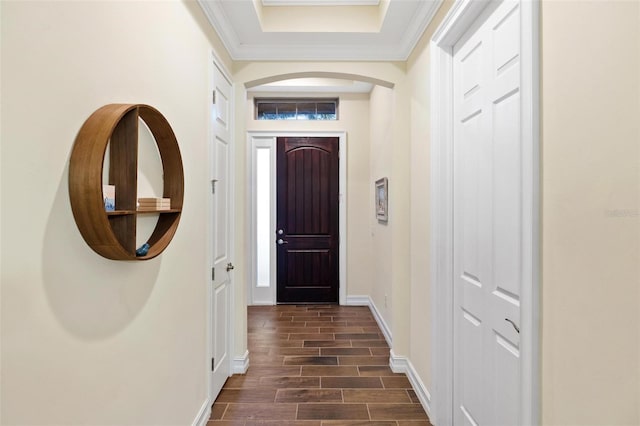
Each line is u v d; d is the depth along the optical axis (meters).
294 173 4.68
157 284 1.46
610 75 0.84
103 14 1.09
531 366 1.11
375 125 4.20
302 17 2.55
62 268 0.93
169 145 1.46
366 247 4.66
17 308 0.79
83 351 1.01
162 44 1.50
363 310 4.46
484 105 1.62
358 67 2.76
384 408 2.29
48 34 0.87
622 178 0.81
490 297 1.58
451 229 2.00
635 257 0.78
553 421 1.04
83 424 1.01
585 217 0.92
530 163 1.12
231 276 2.71
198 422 1.95
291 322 3.99
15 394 0.79
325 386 2.56
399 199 2.76
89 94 1.03
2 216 0.76
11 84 0.78
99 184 0.95
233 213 2.75
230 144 2.69
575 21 0.95
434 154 2.03
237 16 2.31
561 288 1.01
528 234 1.12
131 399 1.26
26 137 0.82
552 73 1.05
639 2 0.76
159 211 1.34
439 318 2.03
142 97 1.32
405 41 2.57
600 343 0.88
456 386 1.97
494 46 1.52
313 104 4.69
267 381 2.64
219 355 2.45
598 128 0.88
